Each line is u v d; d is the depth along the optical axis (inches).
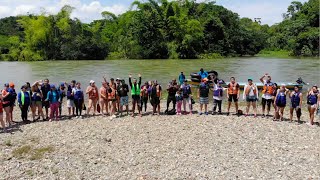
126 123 689.0
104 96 757.9
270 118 729.6
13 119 751.7
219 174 438.0
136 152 522.0
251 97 735.7
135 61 2864.2
